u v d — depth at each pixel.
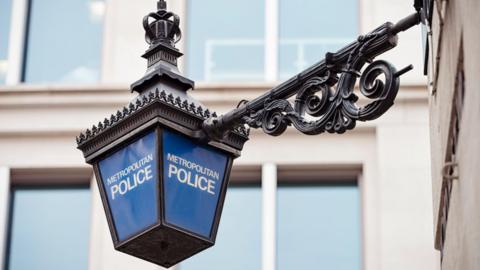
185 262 22.77
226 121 11.95
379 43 10.80
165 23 12.76
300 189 23.17
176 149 12.09
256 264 22.67
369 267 22.50
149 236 11.93
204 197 12.17
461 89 11.66
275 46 23.91
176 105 12.09
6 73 24.23
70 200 23.53
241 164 23.14
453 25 11.74
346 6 24.14
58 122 23.77
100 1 24.64
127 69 24.09
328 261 22.67
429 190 22.89
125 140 12.22
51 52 24.41
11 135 23.78
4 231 23.09
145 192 12.02
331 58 11.12
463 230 11.87
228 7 24.30
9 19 24.53
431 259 22.44
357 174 23.30
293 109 11.44
